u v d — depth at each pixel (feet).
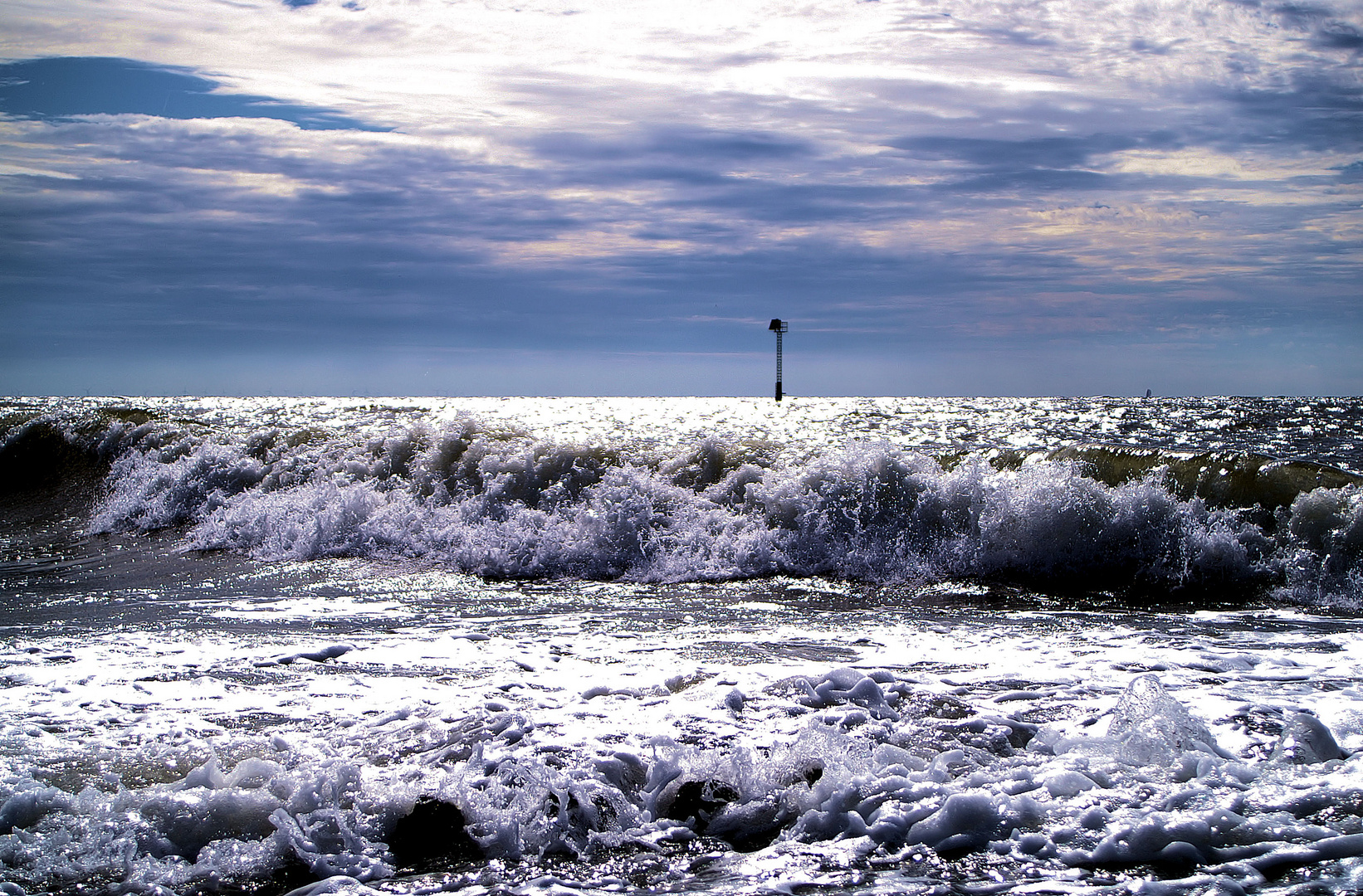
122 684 15.90
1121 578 24.56
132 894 8.92
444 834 10.04
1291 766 11.15
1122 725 12.50
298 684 15.85
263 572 27.71
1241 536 24.44
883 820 10.08
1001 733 12.81
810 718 13.55
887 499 28.07
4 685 15.81
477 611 22.68
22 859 9.39
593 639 19.58
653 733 12.87
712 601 23.76
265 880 9.21
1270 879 8.71
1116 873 8.97
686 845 9.96
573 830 10.17
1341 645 18.37
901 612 22.31
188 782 11.00
